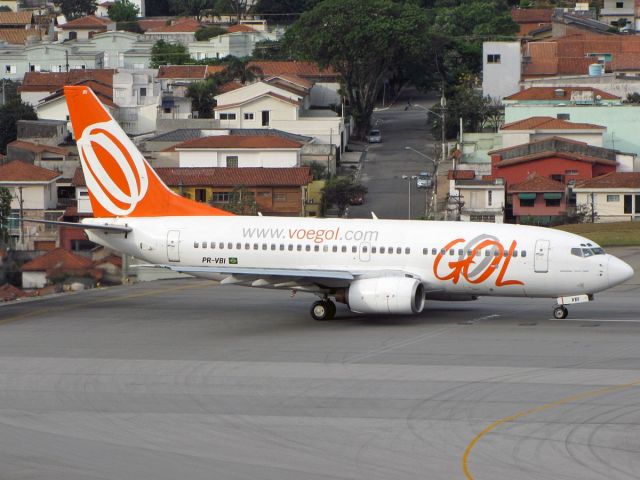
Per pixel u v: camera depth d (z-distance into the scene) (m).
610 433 115.12
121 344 158.00
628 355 147.50
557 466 105.44
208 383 135.50
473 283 172.12
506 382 134.38
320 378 137.12
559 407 124.00
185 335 164.00
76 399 129.12
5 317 180.88
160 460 107.81
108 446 112.25
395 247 174.25
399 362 144.75
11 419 121.62
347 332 164.62
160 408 125.12
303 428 117.50
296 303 191.62
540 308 184.50
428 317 176.75
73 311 186.12
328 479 102.19
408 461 107.06
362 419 120.31
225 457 108.50
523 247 170.00
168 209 186.25
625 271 168.50
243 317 178.62
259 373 139.88
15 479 103.31
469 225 175.50
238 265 180.50
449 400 127.12
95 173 187.62
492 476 102.81
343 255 175.88
